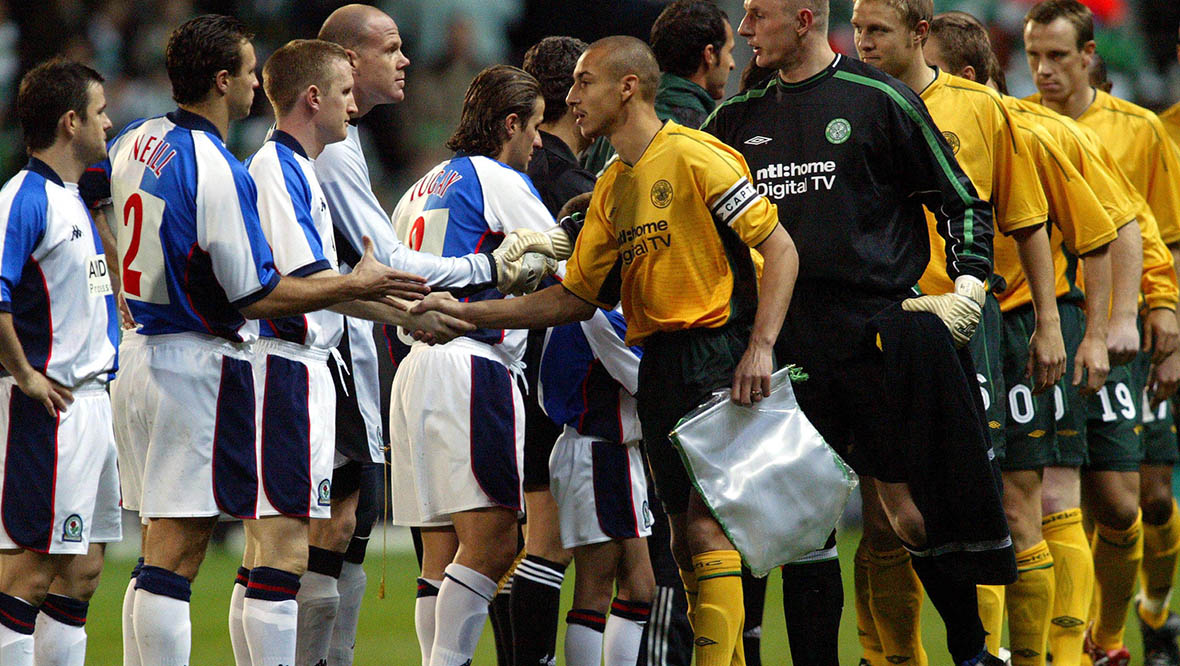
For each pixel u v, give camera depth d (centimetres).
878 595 1686
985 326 1728
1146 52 5250
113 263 1788
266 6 4878
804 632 1523
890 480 1507
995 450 1719
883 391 1505
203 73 1465
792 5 1520
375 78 1692
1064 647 1858
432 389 1658
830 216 1517
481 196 1681
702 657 1441
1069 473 1920
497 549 1650
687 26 1975
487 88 1731
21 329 1448
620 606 1705
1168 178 2255
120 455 1542
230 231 1426
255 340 1523
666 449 1488
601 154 2152
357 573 1838
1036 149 1812
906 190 1552
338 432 1736
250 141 4519
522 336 1739
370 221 1650
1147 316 2150
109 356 1513
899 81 1541
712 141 1439
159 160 1455
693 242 1434
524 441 1734
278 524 1522
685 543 1580
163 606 1441
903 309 1487
